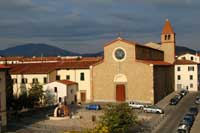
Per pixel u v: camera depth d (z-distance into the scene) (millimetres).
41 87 92125
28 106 85250
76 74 103125
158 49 129250
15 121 73812
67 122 72312
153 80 94500
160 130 63531
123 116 56594
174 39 131250
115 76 98125
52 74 103438
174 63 132000
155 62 107062
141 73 95125
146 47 106312
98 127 51750
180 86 134875
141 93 95188
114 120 55719
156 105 93438
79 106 93875
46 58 151500
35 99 87625
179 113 82250
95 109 87875
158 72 101812
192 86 134250
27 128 66062
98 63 99938
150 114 81188
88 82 101812
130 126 58188
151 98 94125
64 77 104500
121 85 97438
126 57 96750
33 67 107062
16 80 103688
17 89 103062
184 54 155250
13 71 104500
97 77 100188
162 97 107250
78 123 71125
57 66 105688
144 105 88125
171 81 125562
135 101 95812
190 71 134000
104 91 99438
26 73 102750
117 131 55969
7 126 68062
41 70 103000
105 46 99125
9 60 155500
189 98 110062
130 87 96375
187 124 64312
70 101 98500
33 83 96250
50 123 71375
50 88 97062
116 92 98062
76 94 102125
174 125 68000
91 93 100688
